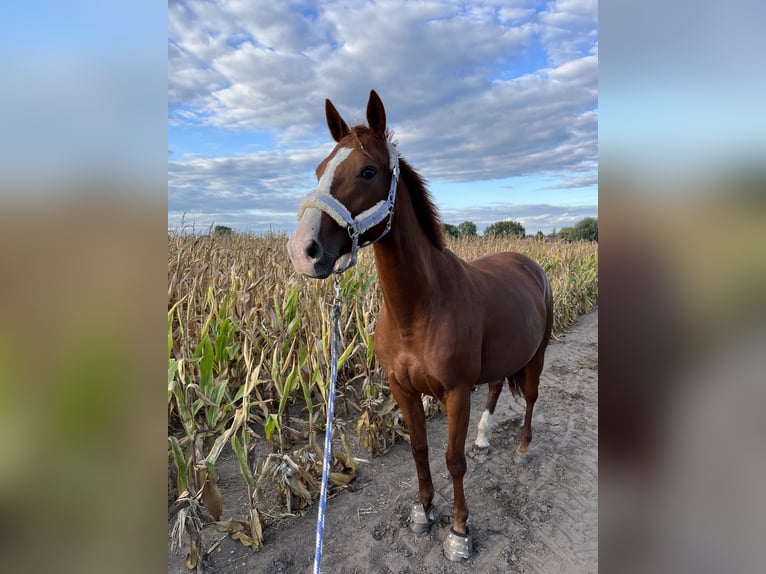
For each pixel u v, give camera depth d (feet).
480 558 7.89
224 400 11.99
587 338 24.98
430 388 7.43
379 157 6.21
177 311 12.23
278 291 14.64
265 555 8.13
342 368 13.88
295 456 9.73
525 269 11.30
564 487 10.05
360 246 6.20
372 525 8.85
